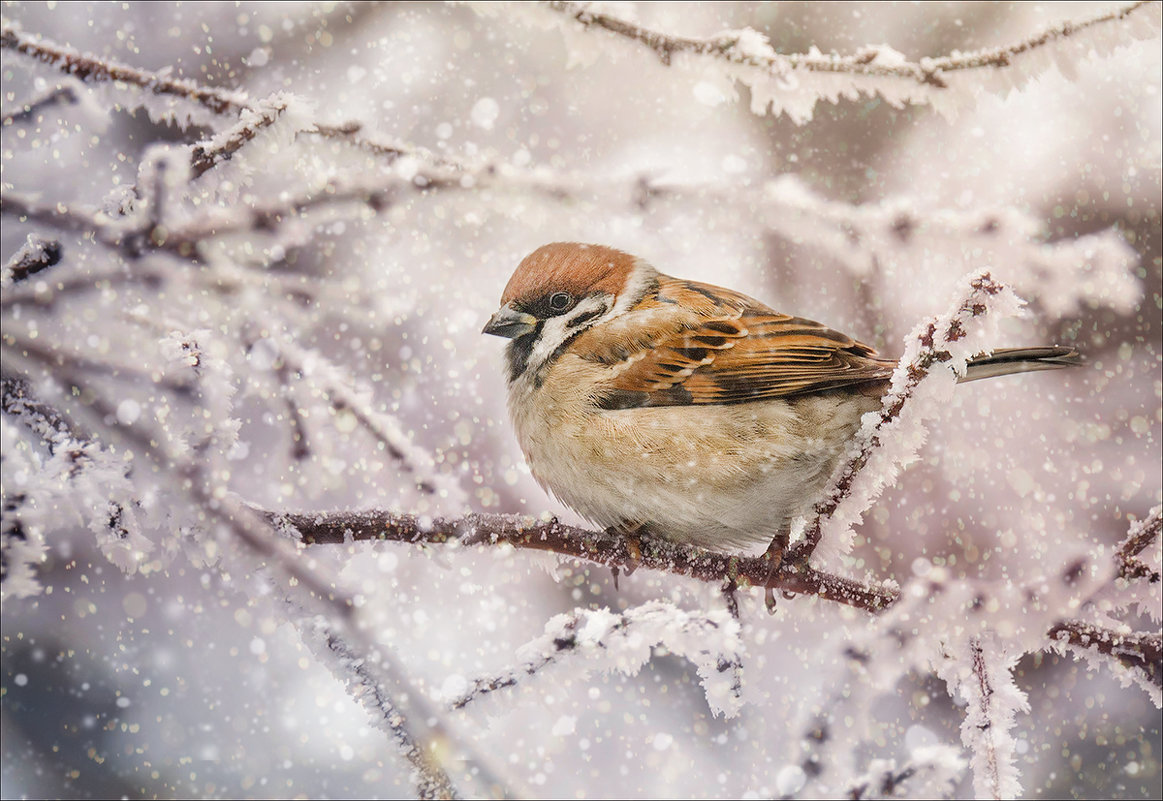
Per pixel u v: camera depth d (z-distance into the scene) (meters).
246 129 3.23
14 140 3.24
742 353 3.28
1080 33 3.26
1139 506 3.46
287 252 3.32
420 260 3.35
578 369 3.29
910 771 3.23
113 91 3.24
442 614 3.36
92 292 3.23
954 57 3.26
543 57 3.51
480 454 3.40
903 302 3.45
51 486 3.19
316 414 3.24
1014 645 3.23
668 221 3.27
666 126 3.52
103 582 3.38
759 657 3.22
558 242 3.31
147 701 3.38
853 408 3.28
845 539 3.25
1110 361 3.50
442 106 3.50
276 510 3.22
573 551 3.25
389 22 3.51
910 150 3.54
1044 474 3.47
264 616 3.20
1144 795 3.41
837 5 3.57
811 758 3.24
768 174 3.52
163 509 3.20
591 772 3.38
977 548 3.44
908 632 3.23
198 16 3.48
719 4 3.56
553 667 3.21
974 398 3.48
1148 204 3.52
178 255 3.23
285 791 3.38
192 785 3.38
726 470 3.28
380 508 3.23
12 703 3.38
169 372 3.21
